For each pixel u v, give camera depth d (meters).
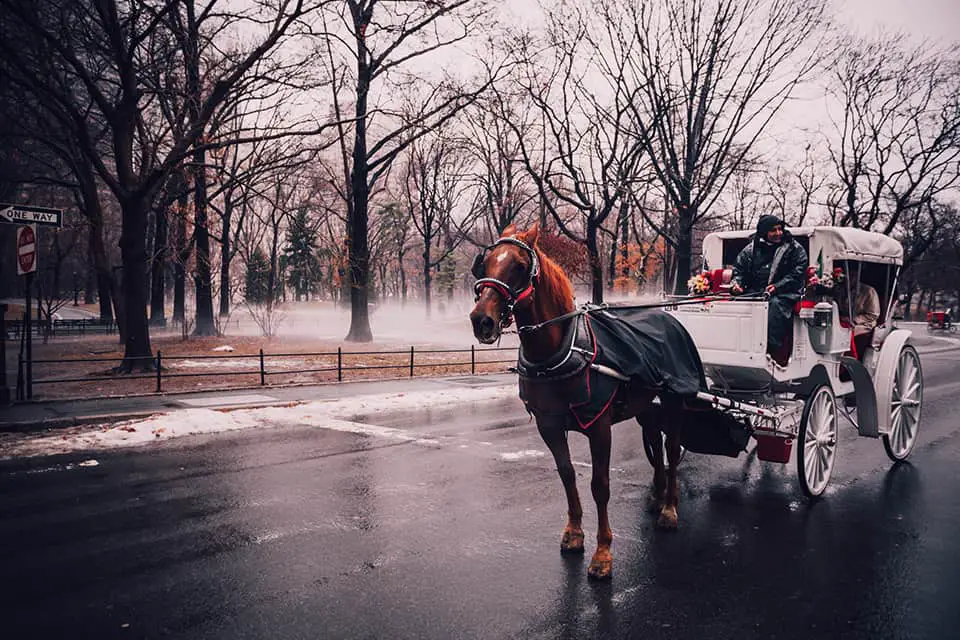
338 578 4.92
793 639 4.04
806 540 5.84
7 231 48.12
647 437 6.82
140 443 9.67
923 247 36.28
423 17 21.64
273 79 16.59
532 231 4.84
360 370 19.00
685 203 25.67
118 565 5.17
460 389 15.21
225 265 40.91
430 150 47.88
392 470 8.19
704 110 25.09
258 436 10.24
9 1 14.62
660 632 4.12
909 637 4.07
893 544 5.74
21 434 10.09
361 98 27.33
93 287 72.06
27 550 5.49
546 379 5.04
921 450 9.69
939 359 26.94
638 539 5.85
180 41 17.50
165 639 4.01
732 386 7.34
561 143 30.38
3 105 20.00
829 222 44.25
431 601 4.54
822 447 7.27
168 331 38.28
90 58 19.44
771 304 6.88
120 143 16.98
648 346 5.75
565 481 5.36
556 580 4.92
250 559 5.30
